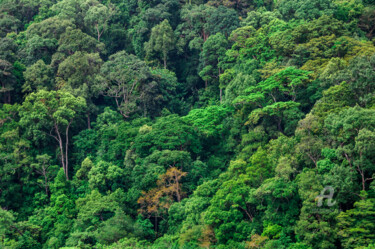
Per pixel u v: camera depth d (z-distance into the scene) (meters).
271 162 47.62
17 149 61.88
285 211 41.78
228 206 44.84
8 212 53.59
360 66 48.59
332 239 36.75
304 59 63.62
